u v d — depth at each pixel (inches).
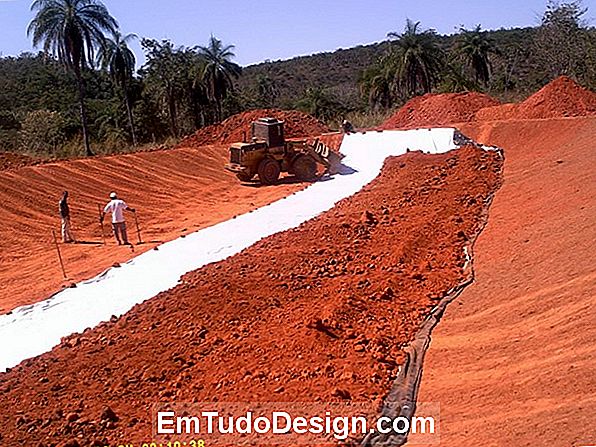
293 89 3934.5
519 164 751.1
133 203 809.5
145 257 567.8
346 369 308.8
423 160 913.5
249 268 501.7
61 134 1675.7
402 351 328.8
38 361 359.9
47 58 1325.0
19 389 323.9
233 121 1414.9
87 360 352.2
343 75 4183.1
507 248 448.5
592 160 583.2
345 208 719.1
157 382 321.1
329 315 371.9
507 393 256.4
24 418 291.6
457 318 358.0
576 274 340.8
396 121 1314.0
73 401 306.8
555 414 225.3
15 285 511.8
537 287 352.2
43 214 722.2
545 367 262.5
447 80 1770.4
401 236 543.5
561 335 283.4
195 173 974.4
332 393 286.7
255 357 335.3
